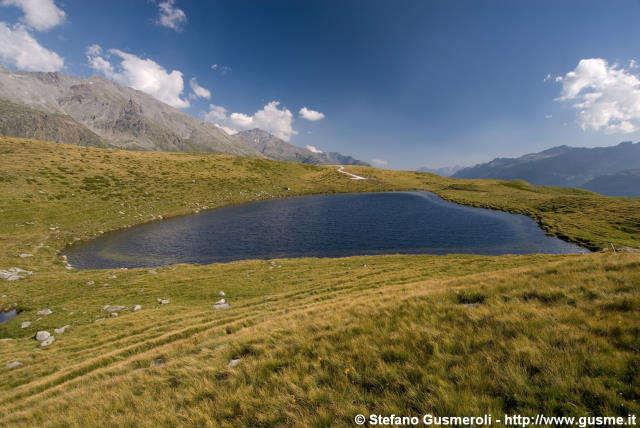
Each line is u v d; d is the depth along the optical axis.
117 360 15.05
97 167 92.94
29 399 11.16
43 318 22.39
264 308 20.91
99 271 34.28
